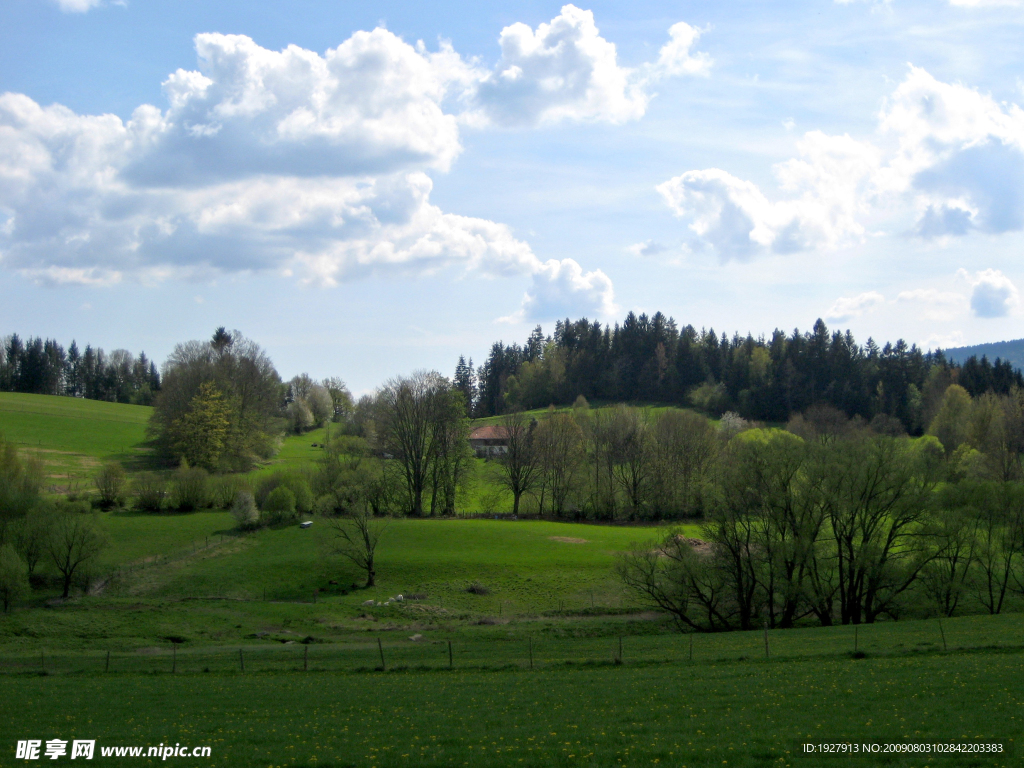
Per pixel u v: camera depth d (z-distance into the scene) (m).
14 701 27.38
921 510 52.62
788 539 53.50
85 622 49.84
